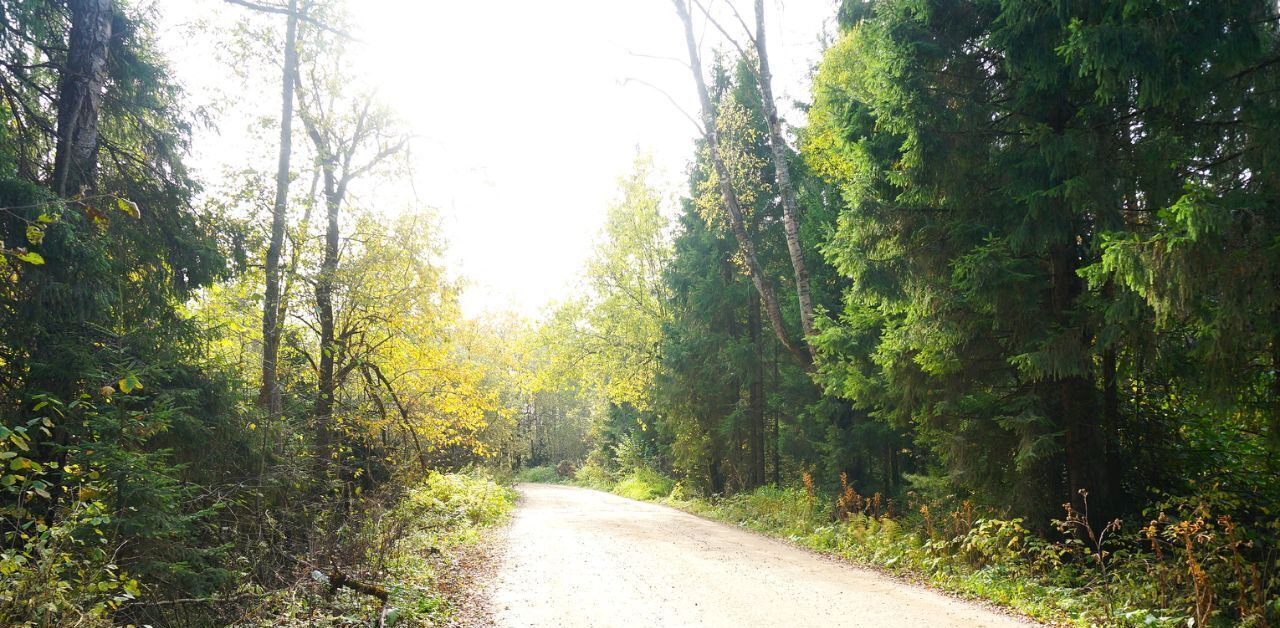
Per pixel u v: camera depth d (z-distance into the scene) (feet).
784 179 61.52
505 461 144.56
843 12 45.11
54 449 21.68
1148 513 33.06
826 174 69.97
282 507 36.37
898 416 42.60
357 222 57.93
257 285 47.24
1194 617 23.43
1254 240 22.67
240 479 32.14
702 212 73.31
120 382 20.21
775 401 79.87
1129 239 23.48
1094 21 26.53
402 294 58.44
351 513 44.16
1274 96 24.86
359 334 61.11
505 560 40.65
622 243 111.24
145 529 21.53
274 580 29.78
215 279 32.22
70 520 18.65
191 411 27.84
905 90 32.55
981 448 37.22
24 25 25.98
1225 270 22.33
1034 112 32.22
